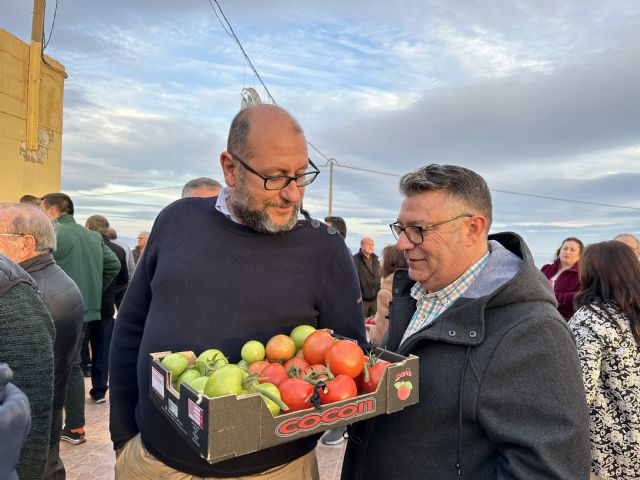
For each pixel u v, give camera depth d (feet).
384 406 3.76
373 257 21.54
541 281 4.37
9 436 2.64
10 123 24.29
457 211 4.54
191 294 4.81
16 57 24.47
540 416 3.84
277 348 4.22
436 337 4.32
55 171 28.27
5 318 5.06
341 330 5.34
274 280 4.88
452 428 4.24
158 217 5.55
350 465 5.07
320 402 3.48
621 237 14.74
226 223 5.04
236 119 4.79
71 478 10.43
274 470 4.55
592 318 6.67
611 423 6.52
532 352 3.92
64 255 13.24
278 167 4.43
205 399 2.92
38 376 5.21
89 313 13.69
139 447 4.95
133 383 5.60
